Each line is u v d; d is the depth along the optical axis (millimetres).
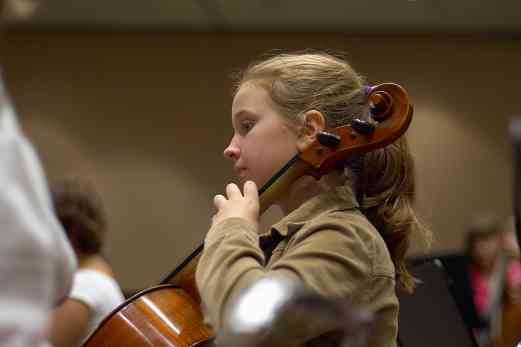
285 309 1599
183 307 3691
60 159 14617
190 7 13656
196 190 14469
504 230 10867
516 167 4211
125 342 3570
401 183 3682
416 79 14133
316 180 3488
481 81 14047
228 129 14500
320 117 3480
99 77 14727
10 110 2064
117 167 14562
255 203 3307
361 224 3322
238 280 2904
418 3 13055
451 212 13836
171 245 14383
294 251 3141
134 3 13625
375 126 3443
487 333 8227
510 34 14008
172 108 14602
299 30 14359
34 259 1907
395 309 3252
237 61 14508
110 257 14352
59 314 5473
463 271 5930
